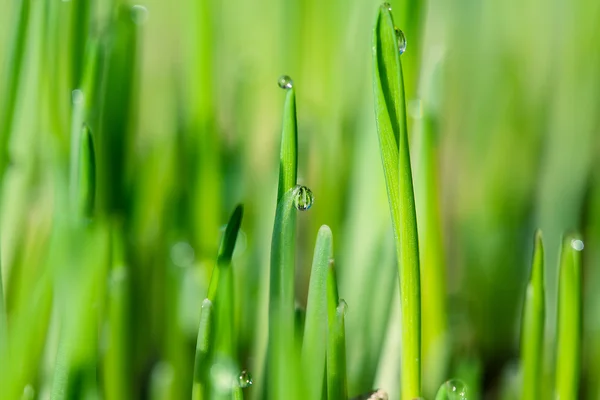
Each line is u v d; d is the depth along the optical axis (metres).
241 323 0.24
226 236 0.21
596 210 0.28
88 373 0.21
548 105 0.32
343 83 0.27
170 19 0.33
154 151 0.26
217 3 0.30
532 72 0.33
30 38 0.23
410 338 0.20
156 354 0.25
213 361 0.21
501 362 0.27
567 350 0.22
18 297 0.23
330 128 0.26
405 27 0.24
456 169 0.31
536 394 0.22
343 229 0.25
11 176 0.23
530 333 0.22
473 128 0.31
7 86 0.23
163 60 0.33
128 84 0.25
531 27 0.33
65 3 0.24
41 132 0.24
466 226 0.29
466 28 0.33
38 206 0.24
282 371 0.21
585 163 0.29
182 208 0.26
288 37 0.27
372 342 0.24
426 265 0.24
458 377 0.24
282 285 0.21
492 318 0.27
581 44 0.30
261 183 0.26
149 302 0.25
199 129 0.25
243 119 0.27
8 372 0.22
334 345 0.20
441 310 0.24
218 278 0.21
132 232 0.25
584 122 0.29
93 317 0.21
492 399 0.26
